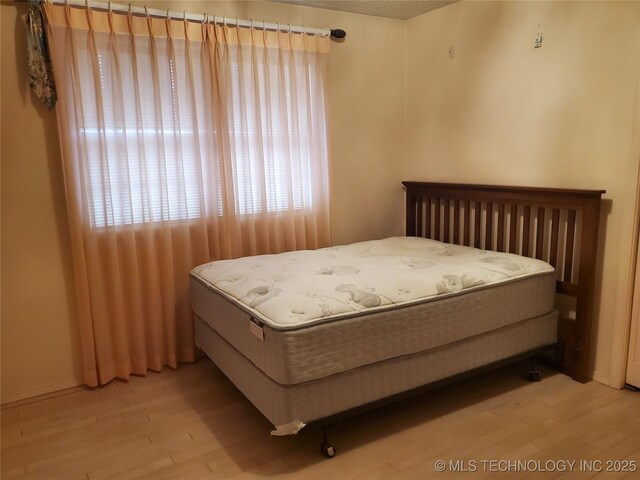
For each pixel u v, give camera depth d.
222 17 2.62
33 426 2.17
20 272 2.36
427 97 3.27
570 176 2.48
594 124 2.35
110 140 2.43
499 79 2.78
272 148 2.87
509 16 2.69
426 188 3.28
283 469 1.83
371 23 3.23
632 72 2.17
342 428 2.09
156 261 2.63
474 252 2.65
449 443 1.96
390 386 1.97
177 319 2.74
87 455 1.95
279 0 2.84
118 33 2.39
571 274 2.49
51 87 2.26
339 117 3.19
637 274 2.26
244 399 2.39
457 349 2.14
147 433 2.10
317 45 2.95
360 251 2.79
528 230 2.67
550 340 2.47
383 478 1.76
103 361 2.53
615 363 2.36
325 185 3.10
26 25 2.20
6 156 2.26
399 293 2.00
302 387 1.76
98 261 2.45
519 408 2.21
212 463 1.88
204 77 2.60
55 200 2.39
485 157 2.92
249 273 2.30
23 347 2.41
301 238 3.05
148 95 2.50
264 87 2.80
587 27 2.33
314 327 1.75
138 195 2.53
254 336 1.88
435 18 3.13
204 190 2.72
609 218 2.32
